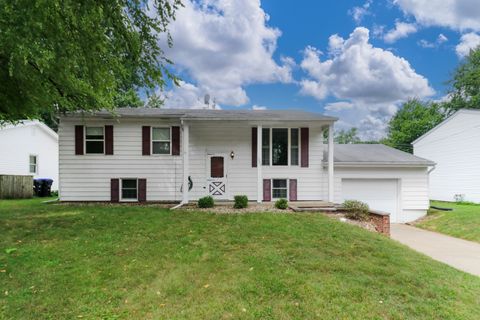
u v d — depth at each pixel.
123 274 4.41
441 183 19.53
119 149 11.76
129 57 6.84
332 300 3.76
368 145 16.14
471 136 17.11
